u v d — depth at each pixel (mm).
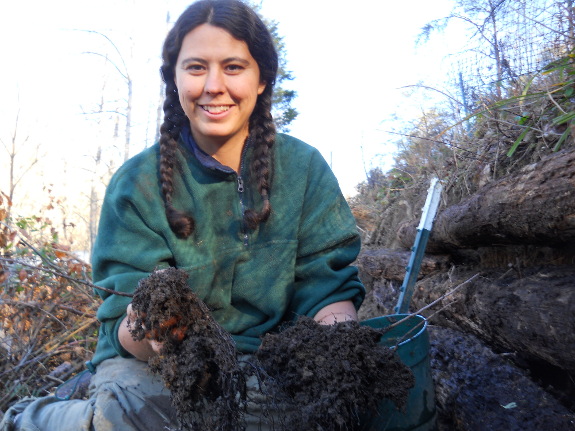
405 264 2865
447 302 2215
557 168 1679
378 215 4422
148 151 1811
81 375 2043
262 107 1802
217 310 1747
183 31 1635
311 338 1272
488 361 1870
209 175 1747
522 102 2590
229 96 1636
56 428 1580
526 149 2457
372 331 1289
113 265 1678
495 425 1591
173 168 1751
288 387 1250
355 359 1225
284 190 1801
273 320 1737
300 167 1844
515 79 2770
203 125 1661
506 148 2607
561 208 1606
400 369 1276
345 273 1769
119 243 1679
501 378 1757
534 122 2447
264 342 1303
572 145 2080
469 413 1705
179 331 1253
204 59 1606
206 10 1618
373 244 4195
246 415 1467
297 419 1237
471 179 2801
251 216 1701
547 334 1595
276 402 1277
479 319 1979
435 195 2277
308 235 1803
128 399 1502
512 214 1835
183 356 1236
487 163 2678
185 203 1734
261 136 1777
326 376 1197
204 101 1637
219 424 1239
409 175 3998
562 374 1748
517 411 1594
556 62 2258
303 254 1801
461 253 2533
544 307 1624
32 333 3174
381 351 1271
